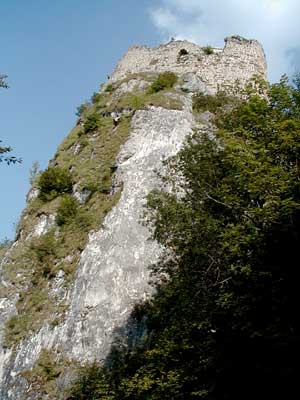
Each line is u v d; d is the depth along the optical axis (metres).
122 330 31.23
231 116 23.81
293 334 16.58
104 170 40.34
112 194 38.25
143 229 35.47
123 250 34.66
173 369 20.98
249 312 17.53
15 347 33.97
